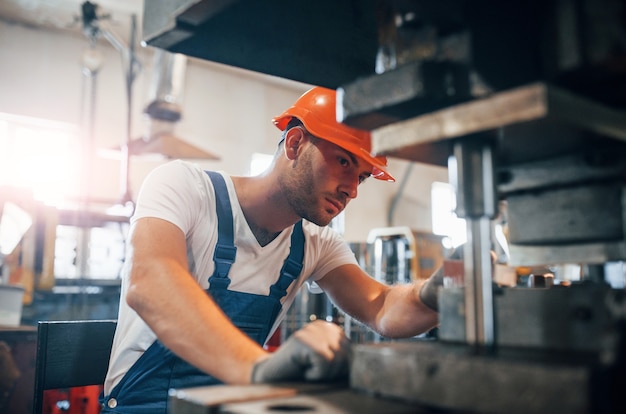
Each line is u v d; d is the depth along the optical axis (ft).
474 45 2.19
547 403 1.71
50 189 16.76
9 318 9.89
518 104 1.88
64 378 4.71
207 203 4.66
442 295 2.71
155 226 4.00
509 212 2.78
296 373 2.64
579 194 2.49
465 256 2.39
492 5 2.25
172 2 2.80
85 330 4.87
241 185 4.93
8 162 16.42
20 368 9.25
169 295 3.47
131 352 4.54
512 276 3.86
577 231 2.50
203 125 19.72
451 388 1.98
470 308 2.35
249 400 2.23
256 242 4.87
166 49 3.06
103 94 17.70
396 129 2.27
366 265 11.60
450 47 2.27
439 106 2.31
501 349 2.31
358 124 2.58
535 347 2.36
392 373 2.21
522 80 2.27
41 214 11.38
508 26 2.29
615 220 2.38
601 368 1.67
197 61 19.61
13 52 16.57
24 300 11.02
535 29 2.26
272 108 21.39
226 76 20.40
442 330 2.70
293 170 4.52
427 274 11.72
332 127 4.40
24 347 9.34
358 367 2.39
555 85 2.07
